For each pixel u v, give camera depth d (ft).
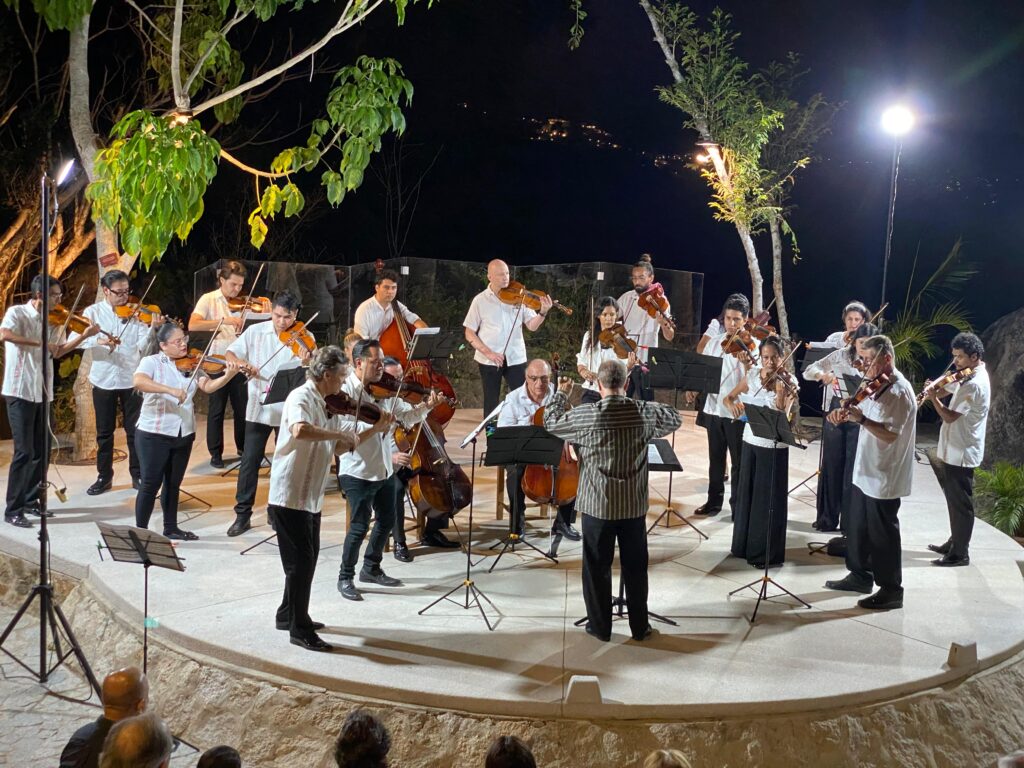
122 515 23.39
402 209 64.69
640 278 27.07
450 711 14.51
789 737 14.35
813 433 36.40
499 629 17.16
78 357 36.35
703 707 14.33
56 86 46.11
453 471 21.57
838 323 64.03
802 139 38.73
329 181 25.16
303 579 15.97
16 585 20.97
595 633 16.84
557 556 21.57
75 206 38.58
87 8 25.44
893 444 18.31
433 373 22.62
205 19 30.86
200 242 55.57
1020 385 38.47
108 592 18.57
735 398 22.15
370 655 15.87
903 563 21.72
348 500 18.84
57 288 23.00
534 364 21.53
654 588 19.61
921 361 52.85
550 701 14.33
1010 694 16.30
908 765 14.65
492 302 27.20
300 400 15.80
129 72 50.49
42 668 17.53
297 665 15.35
